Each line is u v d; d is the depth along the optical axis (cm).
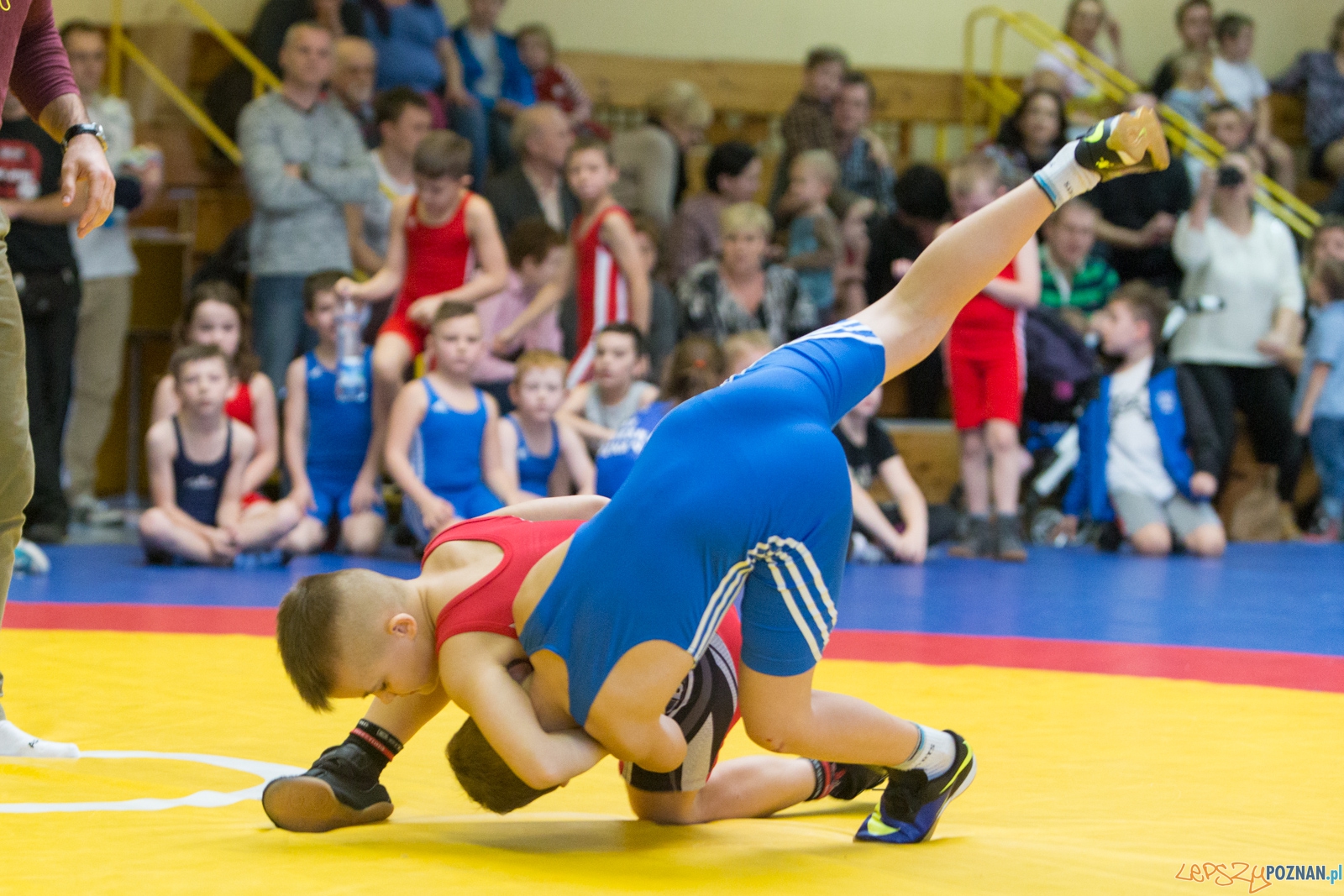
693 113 1956
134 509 1827
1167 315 1691
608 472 1323
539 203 1688
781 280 1688
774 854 475
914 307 511
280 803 497
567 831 513
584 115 2155
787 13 2433
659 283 1658
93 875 432
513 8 2333
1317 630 1042
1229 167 1789
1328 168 2333
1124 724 709
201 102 2092
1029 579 1343
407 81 1922
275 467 1509
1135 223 1912
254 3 2155
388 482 1769
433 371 1446
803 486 469
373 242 1717
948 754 510
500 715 470
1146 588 1287
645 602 457
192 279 1789
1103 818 540
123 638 923
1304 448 1898
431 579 511
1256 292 1794
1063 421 1717
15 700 724
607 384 1437
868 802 599
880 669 851
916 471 1822
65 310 1509
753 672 482
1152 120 497
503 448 1424
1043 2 2498
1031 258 1494
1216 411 1786
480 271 1490
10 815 513
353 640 480
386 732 531
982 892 433
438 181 1437
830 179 1839
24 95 653
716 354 1332
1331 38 2450
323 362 1496
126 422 1983
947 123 2459
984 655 909
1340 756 644
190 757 620
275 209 1553
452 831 507
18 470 596
